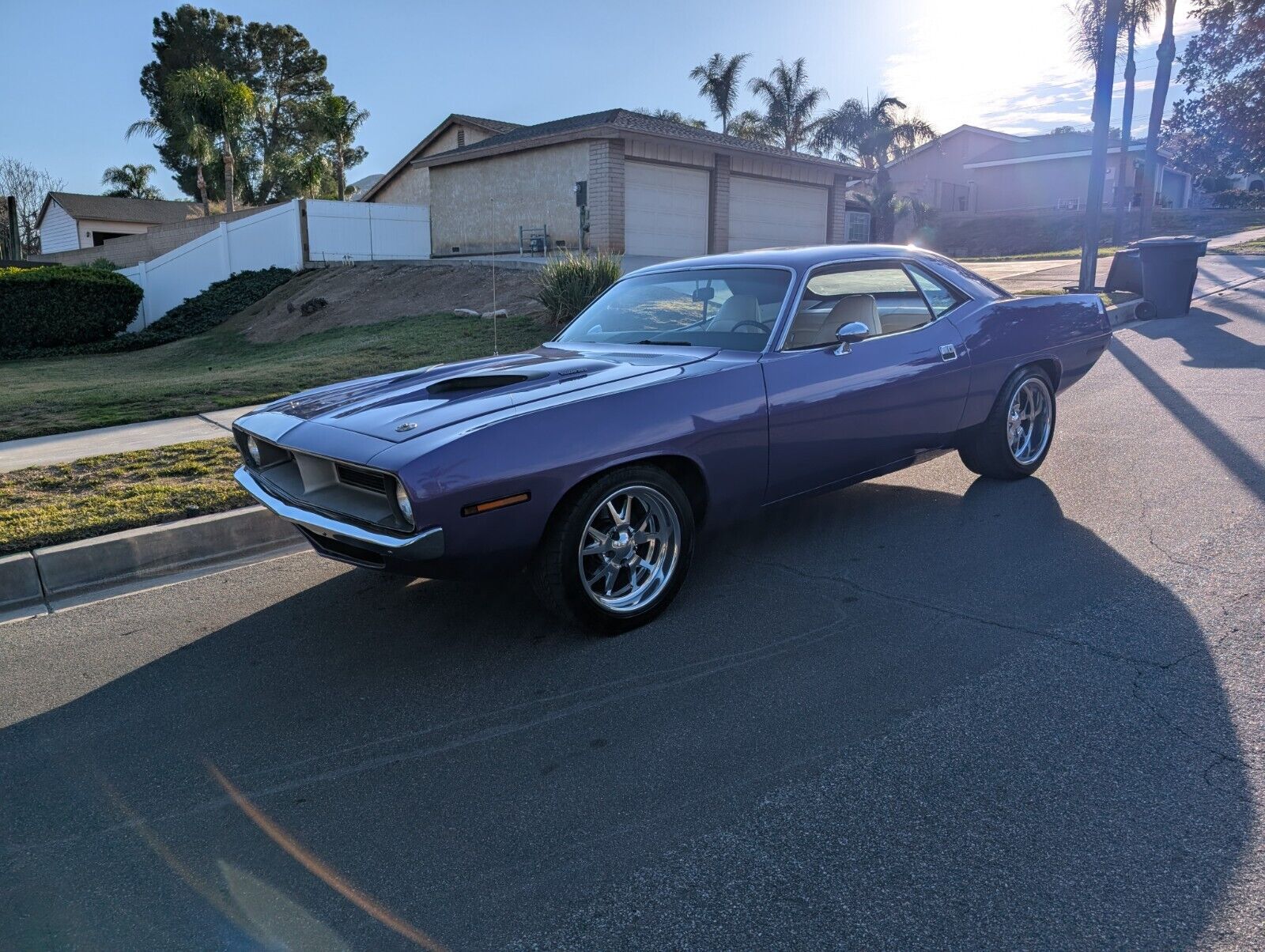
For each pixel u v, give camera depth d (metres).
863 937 2.00
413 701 3.22
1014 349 5.20
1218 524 4.54
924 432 4.75
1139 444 6.21
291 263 22.94
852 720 2.93
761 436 3.95
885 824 2.39
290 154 51.31
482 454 3.17
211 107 33.12
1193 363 9.15
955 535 4.66
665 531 3.78
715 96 44.81
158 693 3.37
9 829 2.58
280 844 2.46
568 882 2.24
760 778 2.64
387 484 3.14
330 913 2.17
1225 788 2.47
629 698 3.16
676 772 2.70
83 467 6.31
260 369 11.79
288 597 4.31
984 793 2.51
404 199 29.91
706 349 4.23
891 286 4.80
